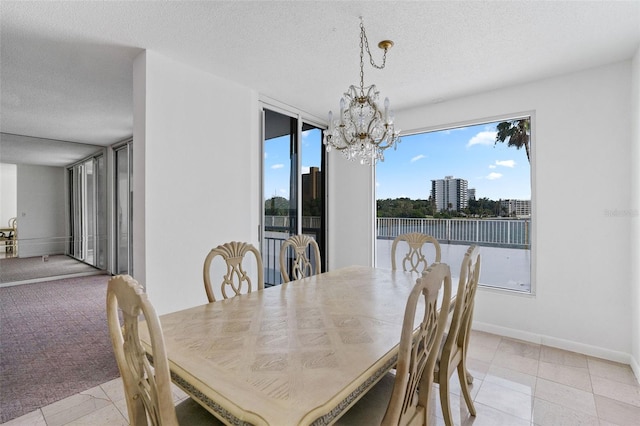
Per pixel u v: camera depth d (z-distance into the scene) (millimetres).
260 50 2395
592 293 2674
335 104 3715
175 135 2557
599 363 2525
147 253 2387
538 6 1849
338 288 2082
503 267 3248
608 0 1790
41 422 1803
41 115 3842
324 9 1886
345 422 1190
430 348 1214
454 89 3158
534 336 2938
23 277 4984
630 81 2496
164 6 1847
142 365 939
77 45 2281
